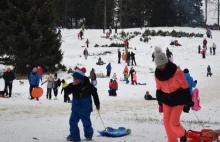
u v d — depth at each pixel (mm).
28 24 33906
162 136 8047
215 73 38594
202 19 93375
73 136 7523
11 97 20891
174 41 52906
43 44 34500
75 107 7605
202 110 16875
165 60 5805
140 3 81938
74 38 58906
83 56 44656
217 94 24859
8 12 33500
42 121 11273
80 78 7508
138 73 36094
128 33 61531
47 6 34594
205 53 48875
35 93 19719
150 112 15938
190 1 86750
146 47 51062
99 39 58344
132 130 9023
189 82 12586
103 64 39125
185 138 6090
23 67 32969
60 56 35688
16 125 10125
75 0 87438
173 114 6004
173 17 82312
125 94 24875
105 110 16547
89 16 89000
